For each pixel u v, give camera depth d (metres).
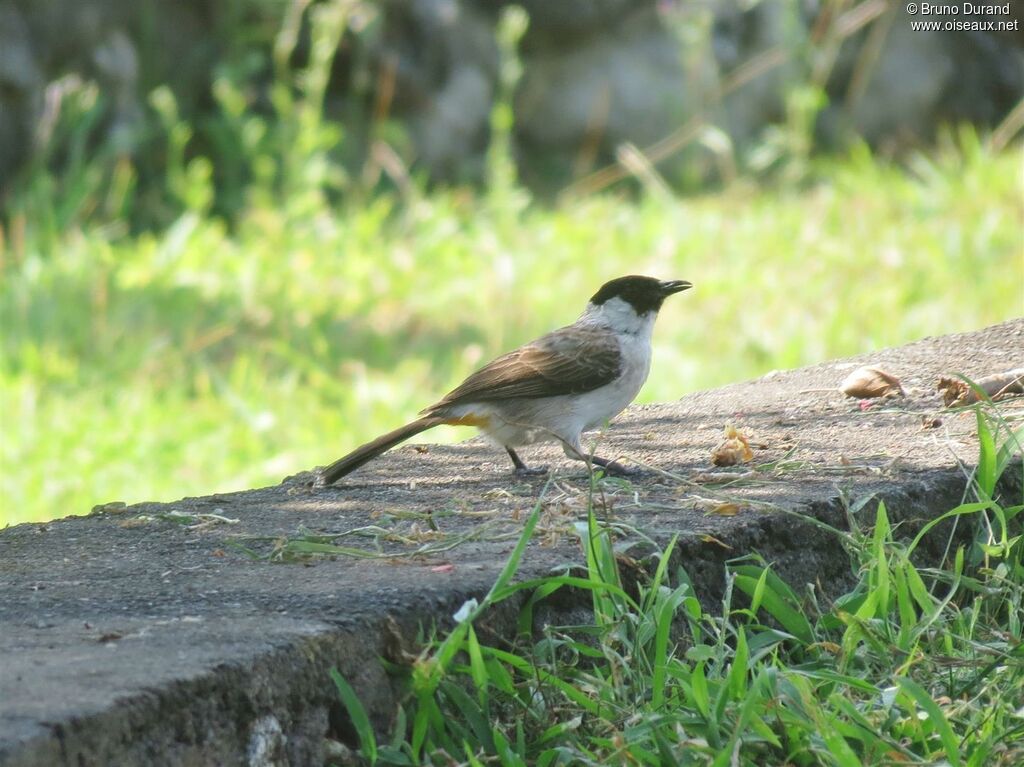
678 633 5.50
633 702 5.05
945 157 23.09
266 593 5.07
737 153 24.55
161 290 17.34
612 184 23.98
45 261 18.20
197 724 4.19
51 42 20.50
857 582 6.24
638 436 7.98
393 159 21.61
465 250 19.56
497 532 5.89
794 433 7.62
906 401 8.11
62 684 4.11
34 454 12.58
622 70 24.52
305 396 14.09
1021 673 5.25
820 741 4.73
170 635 4.59
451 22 23.55
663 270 18.45
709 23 23.31
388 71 22.66
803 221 20.20
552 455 7.82
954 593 5.95
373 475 7.38
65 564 5.62
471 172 23.72
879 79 25.52
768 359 14.73
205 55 22.52
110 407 13.86
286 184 21.12
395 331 16.41
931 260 17.73
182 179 20.89
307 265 18.80
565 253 19.31
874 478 6.55
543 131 24.55
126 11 21.56
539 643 5.10
